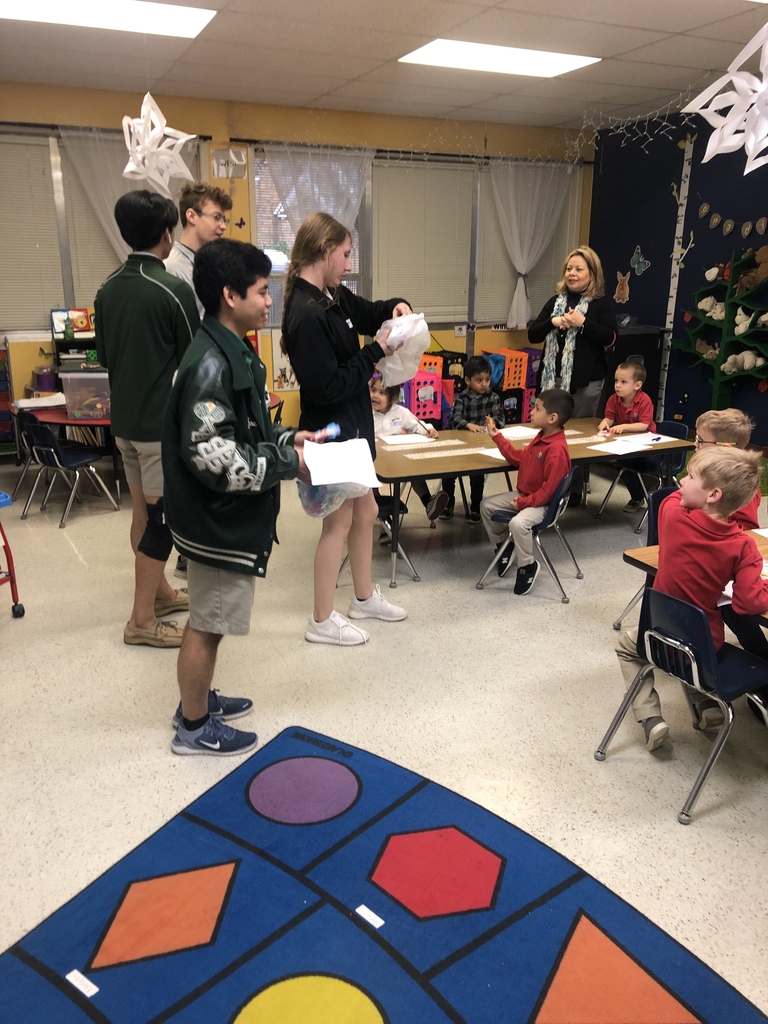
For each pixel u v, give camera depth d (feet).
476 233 23.79
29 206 18.38
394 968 5.12
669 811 6.76
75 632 10.00
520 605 11.05
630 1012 4.85
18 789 6.93
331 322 8.22
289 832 6.38
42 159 18.21
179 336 8.42
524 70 16.88
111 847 6.22
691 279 21.91
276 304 21.38
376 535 14.12
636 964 5.19
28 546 13.23
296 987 4.98
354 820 6.54
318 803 6.74
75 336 18.43
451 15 13.08
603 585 11.80
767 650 7.55
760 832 6.51
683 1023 4.79
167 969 5.11
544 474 10.90
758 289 19.57
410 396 19.21
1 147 17.76
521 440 12.99
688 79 17.74
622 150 23.52
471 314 24.48
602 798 6.91
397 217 22.48
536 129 23.68
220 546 6.51
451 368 21.75
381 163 21.80
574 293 14.10
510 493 11.98
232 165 19.84
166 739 7.71
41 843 6.26
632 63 16.30
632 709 7.91
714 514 6.53
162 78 17.15
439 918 5.52
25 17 12.94
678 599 6.29
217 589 6.72
